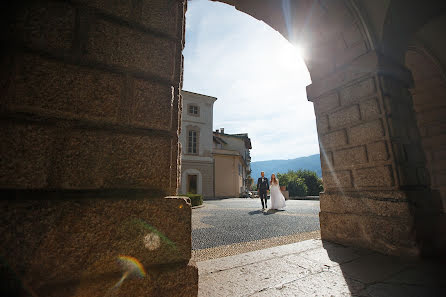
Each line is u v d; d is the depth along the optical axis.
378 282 1.96
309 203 13.12
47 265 0.99
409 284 1.90
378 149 3.15
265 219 6.45
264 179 9.45
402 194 2.79
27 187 1.04
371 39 3.37
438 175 5.29
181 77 1.67
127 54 1.41
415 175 3.15
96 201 1.13
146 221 1.24
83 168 1.18
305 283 1.95
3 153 1.02
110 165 1.25
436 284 1.88
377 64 3.24
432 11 3.83
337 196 3.55
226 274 2.18
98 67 1.31
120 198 1.21
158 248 1.25
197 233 4.57
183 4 1.74
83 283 1.05
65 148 1.16
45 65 1.16
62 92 1.19
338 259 2.61
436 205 3.11
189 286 1.28
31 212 1.00
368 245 3.02
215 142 25.61
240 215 7.58
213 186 22.09
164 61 1.55
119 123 1.32
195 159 21.41
